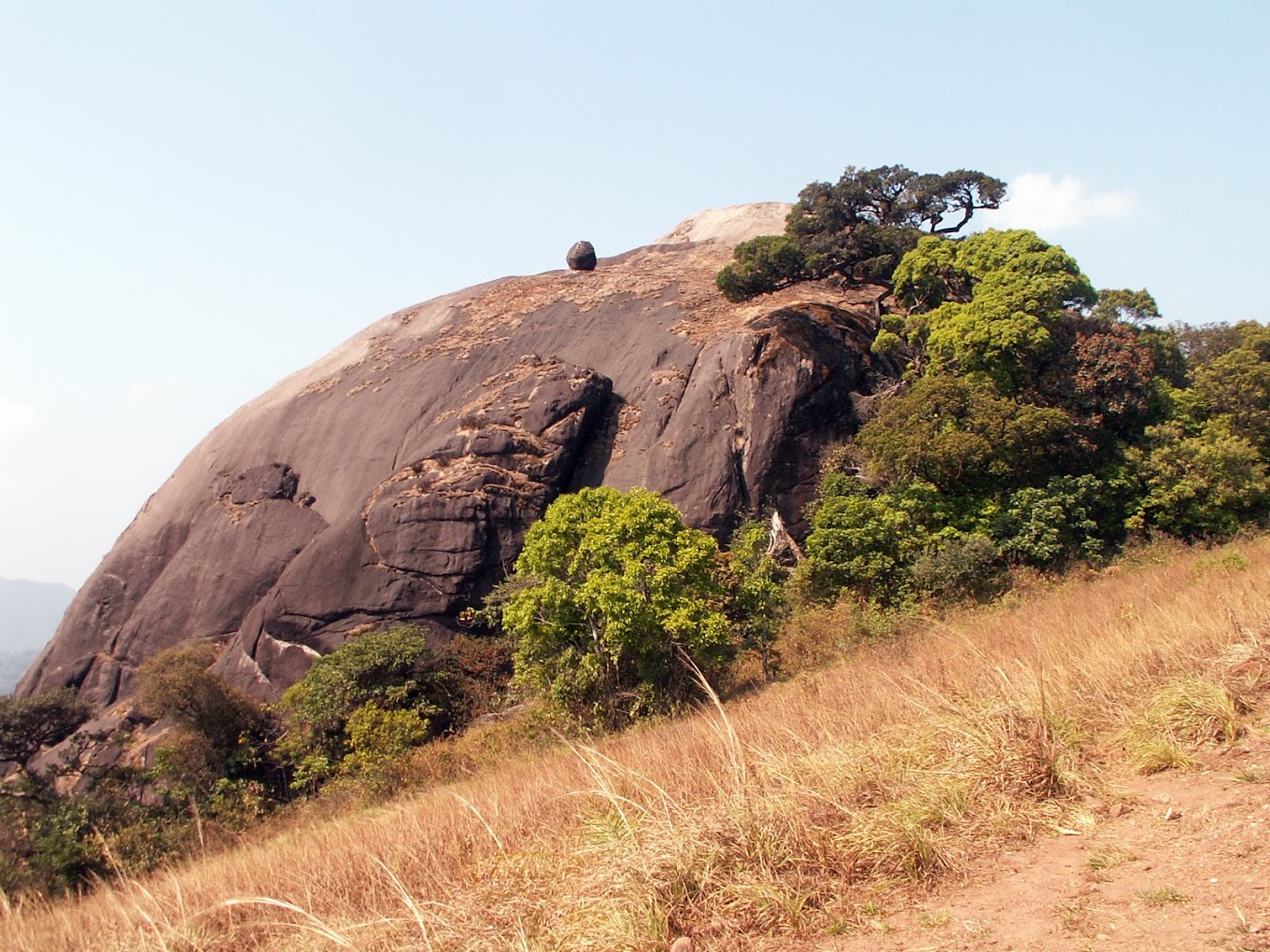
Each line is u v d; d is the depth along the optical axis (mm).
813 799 6770
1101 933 4637
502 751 20719
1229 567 16609
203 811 22672
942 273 33375
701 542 21156
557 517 21531
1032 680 8320
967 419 26984
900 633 20625
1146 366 29203
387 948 6188
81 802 21578
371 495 34594
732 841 6227
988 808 6383
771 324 35469
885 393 33156
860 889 5727
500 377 38125
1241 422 30656
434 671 27375
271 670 31969
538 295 47812
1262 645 8180
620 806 6727
